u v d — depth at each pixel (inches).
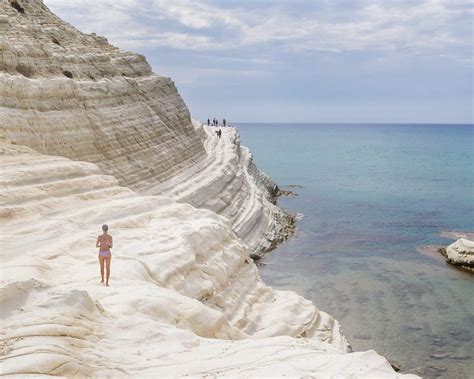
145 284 624.4
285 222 2084.2
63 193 849.5
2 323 403.9
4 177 779.4
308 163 5201.8
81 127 1205.1
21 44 1182.9
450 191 3193.9
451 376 863.1
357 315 1115.9
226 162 1962.4
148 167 1435.8
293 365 447.5
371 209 2517.2
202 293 751.7
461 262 1504.7
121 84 1477.6
